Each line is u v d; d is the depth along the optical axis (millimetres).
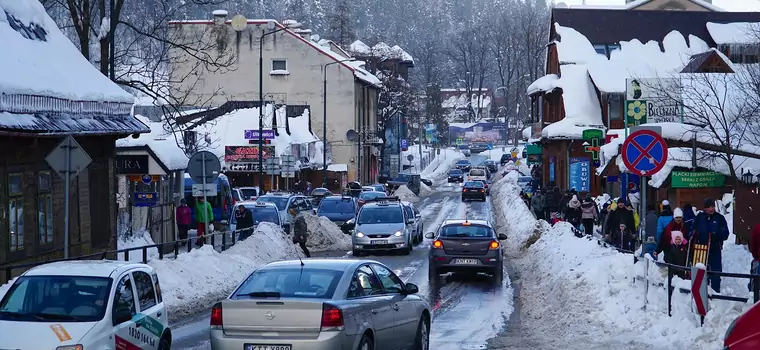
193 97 88938
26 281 12430
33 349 11234
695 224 19375
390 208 39656
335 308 11984
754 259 18203
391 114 124750
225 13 90688
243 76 91562
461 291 25844
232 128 71625
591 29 75500
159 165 33750
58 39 27172
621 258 21500
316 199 68938
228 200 49250
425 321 15594
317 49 92375
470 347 16359
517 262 35500
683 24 75875
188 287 23734
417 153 163000
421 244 44375
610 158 41969
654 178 34562
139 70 38875
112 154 28812
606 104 68188
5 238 21406
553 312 20500
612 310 18672
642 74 67562
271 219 41344
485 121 187125
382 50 129125
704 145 34062
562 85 70562
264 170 65500
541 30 155125
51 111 22938
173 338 17578
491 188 106250
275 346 11883
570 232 35625
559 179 73625
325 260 13641
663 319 16812
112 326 12016
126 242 31312
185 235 36156
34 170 23172
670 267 16922
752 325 7320
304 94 92688
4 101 20406
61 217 24828
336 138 93000
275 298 12258
